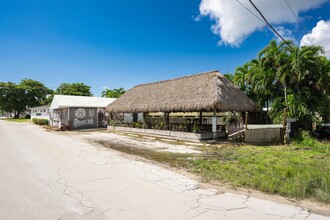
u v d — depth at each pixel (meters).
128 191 5.69
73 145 14.05
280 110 17.06
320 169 7.80
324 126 18.02
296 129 16.33
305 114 15.83
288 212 4.61
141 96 22.25
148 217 4.27
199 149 12.94
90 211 4.49
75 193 5.48
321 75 16.05
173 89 18.98
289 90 17.00
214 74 16.95
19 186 5.95
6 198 5.12
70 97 32.56
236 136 14.69
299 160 9.46
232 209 4.72
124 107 22.72
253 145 13.89
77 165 8.45
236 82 21.27
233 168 8.20
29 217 4.21
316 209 4.80
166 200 5.14
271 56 17.44
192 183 6.48
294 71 16.23
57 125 29.08
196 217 4.31
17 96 62.56
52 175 7.02
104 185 6.13
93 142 16.00
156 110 18.28
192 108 15.30
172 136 17.53
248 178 6.84
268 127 15.23
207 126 18.39
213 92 14.83
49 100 68.25
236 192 5.80
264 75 17.84
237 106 15.76
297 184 5.99
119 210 4.56
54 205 4.75
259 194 5.68
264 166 8.36
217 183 6.54
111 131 24.95
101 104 31.25
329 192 5.54
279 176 6.96
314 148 12.95
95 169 7.88
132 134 21.19
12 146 13.16
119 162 9.12
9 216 4.24
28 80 66.19
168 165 8.93
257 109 17.88
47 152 11.23
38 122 37.34
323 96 16.44
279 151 11.77
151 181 6.59
